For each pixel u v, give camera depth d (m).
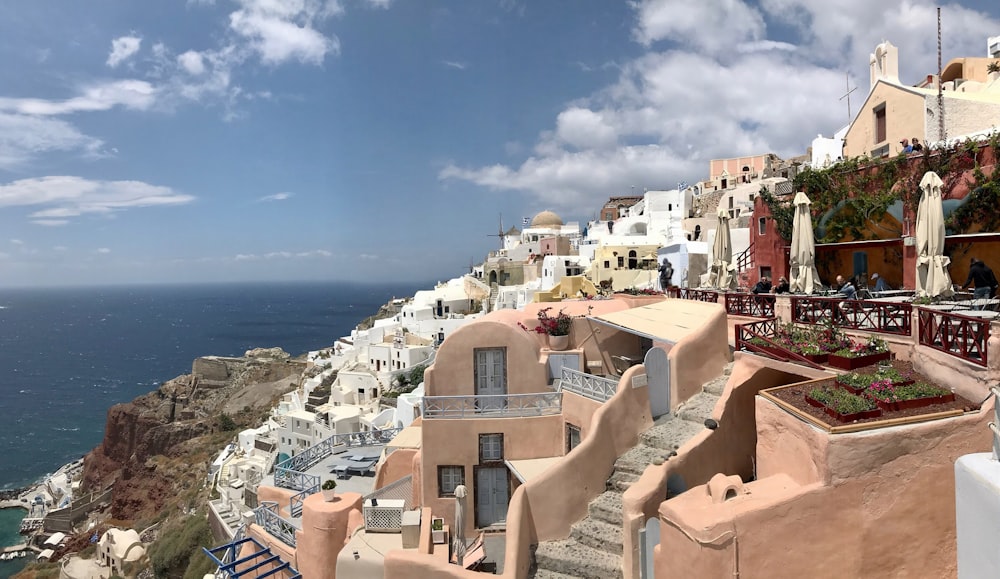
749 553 9.89
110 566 57.41
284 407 75.94
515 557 12.80
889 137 24.45
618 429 15.37
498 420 18.83
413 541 14.92
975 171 17.66
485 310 80.69
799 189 23.86
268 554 18.25
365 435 31.70
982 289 15.41
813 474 10.34
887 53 25.27
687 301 22.27
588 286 40.16
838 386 11.74
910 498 9.96
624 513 12.49
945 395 10.62
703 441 13.84
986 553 6.69
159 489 76.50
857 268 22.77
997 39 32.50
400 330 76.88
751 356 15.02
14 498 83.62
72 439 115.81
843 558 9.97
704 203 82.69
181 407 97.56
